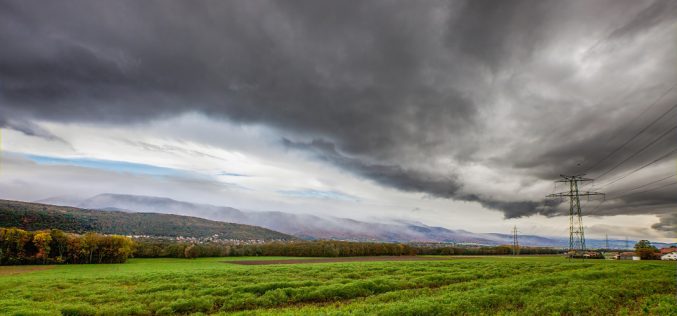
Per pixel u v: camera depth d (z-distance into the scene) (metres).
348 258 119.69
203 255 125.44
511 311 26.11
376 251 148.88
